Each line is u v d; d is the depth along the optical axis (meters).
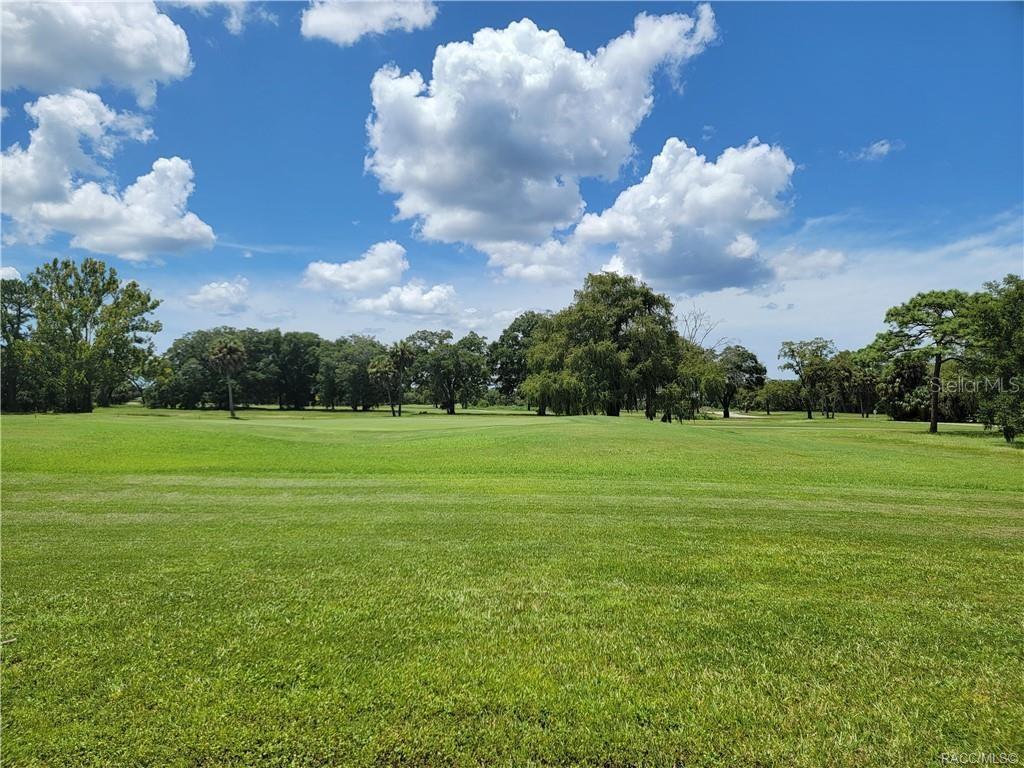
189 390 96.56
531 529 8.55
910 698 3.84
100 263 68.00
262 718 3.55
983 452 23.39
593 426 28.25
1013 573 6.50
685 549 7.46
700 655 4.43
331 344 115.94
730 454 20.39
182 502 10.65
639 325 43.81
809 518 9.51
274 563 6.70
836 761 3.23
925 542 7.91
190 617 5.06
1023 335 29.98
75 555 6.98
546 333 50.75
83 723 3.49
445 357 93.69
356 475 15.22
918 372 59.09
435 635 4.74
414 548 7.42
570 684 3.99
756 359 91.88
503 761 3.21
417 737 3.40
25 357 66.19
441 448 21.50
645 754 3.29
